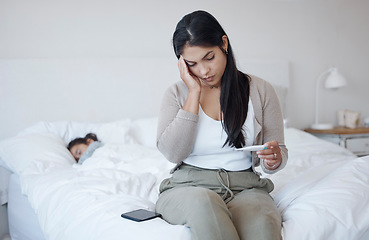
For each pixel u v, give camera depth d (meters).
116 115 2.88
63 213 1.42
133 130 2.68
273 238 0.94
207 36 1.14
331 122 3.70
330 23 3.65
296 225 1.03
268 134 1.29
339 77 3.40
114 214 1.17
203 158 1.25
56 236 1.34
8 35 2.67
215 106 1.25
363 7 3.76
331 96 3.68
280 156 1.20
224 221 0.94
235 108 1.21
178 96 1.27
